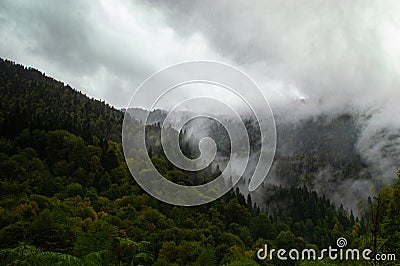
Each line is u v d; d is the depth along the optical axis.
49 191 60.75
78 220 36.34
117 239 10.84
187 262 27.48
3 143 75.44
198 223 59.62
